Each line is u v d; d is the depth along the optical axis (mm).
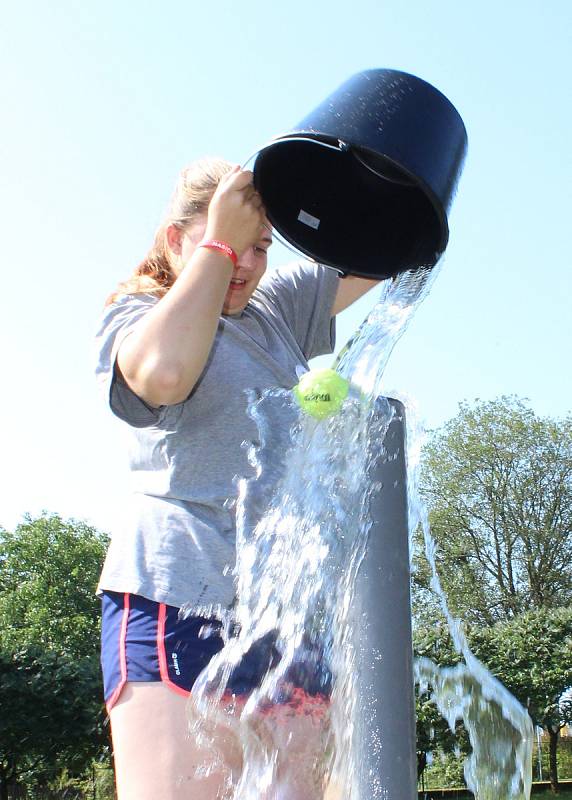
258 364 1928
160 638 1629
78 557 35688
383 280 1980
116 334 1748
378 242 1973
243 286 1907
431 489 27156
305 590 1680
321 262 1941
